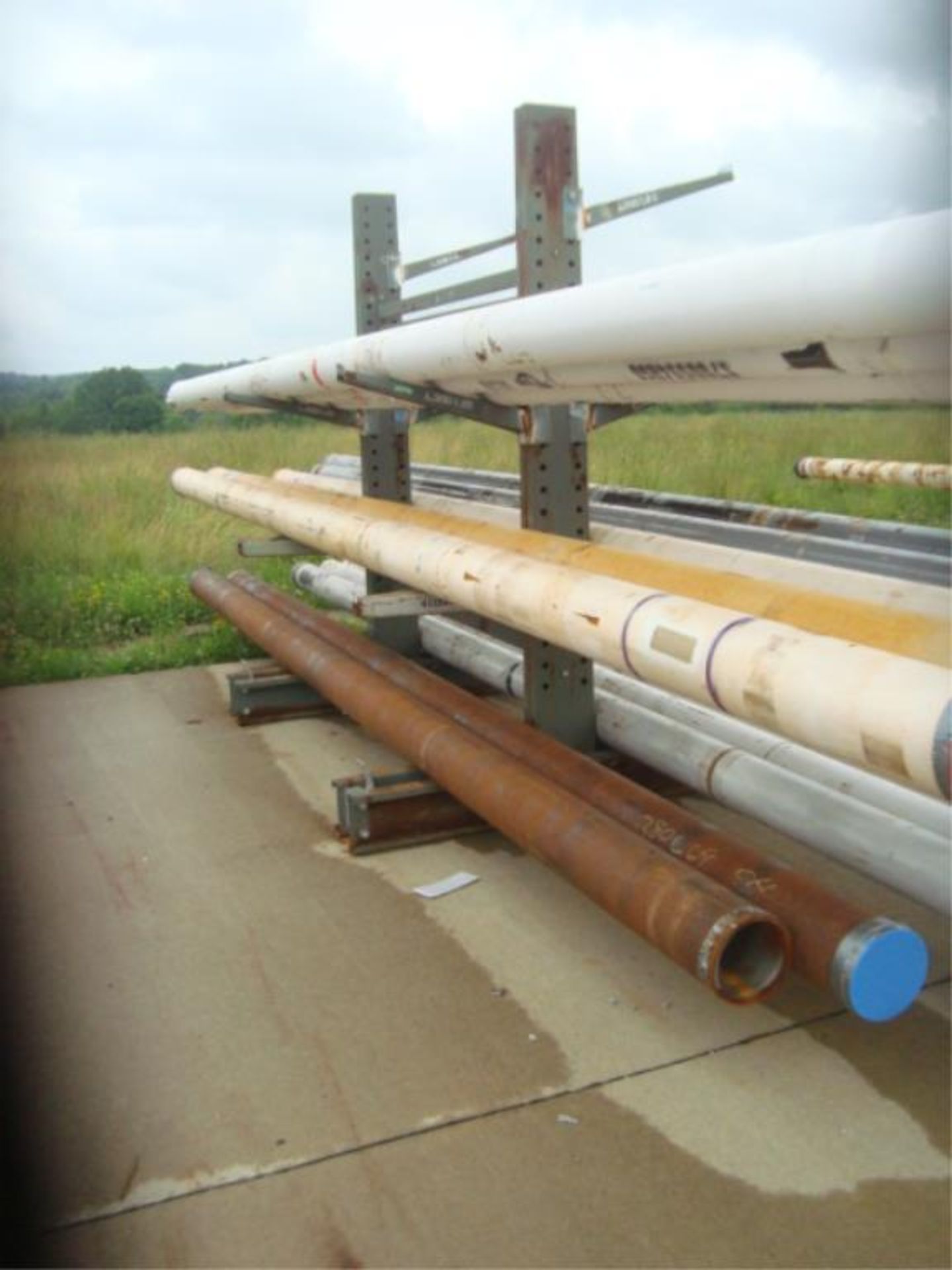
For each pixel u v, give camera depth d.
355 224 4.76
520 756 3.25
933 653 2.10
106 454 11.47
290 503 4.68
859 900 3.13
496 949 2.94
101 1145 2.24
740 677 2.04
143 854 3.66
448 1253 1.94
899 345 1.69
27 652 6.38
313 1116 2.30
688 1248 1.93
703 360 2.07
